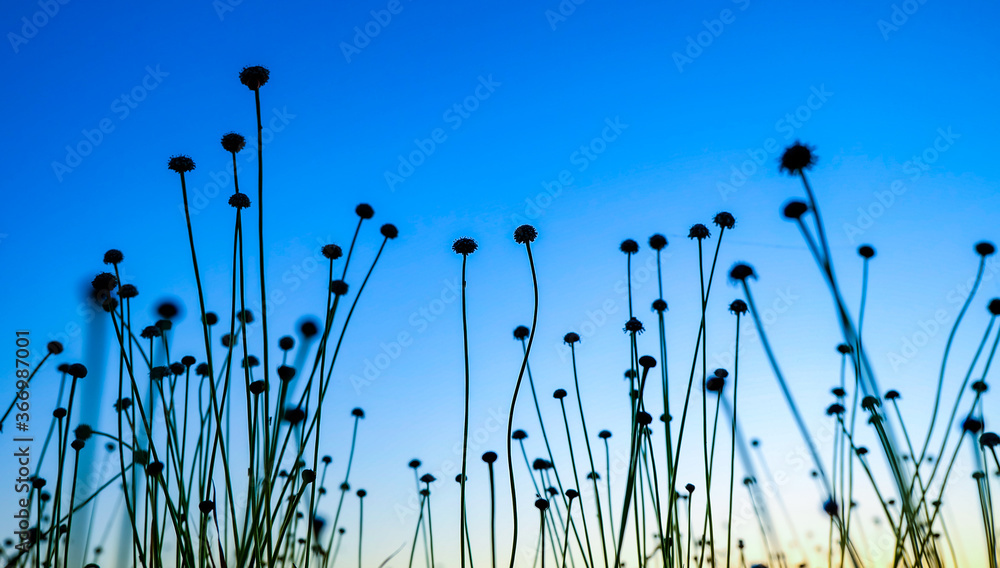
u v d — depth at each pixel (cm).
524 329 496
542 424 482
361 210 395
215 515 330
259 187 285
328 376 321
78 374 349
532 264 359
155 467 297
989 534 439
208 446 348
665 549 385
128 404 335
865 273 452
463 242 374
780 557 548
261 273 282
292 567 397
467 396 333
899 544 407
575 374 467
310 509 309
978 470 459
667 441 413
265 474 279
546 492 508
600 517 445
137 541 283
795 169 373
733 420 427
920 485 430
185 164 289
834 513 491
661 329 420
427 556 537
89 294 351
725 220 422
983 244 466
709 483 391
